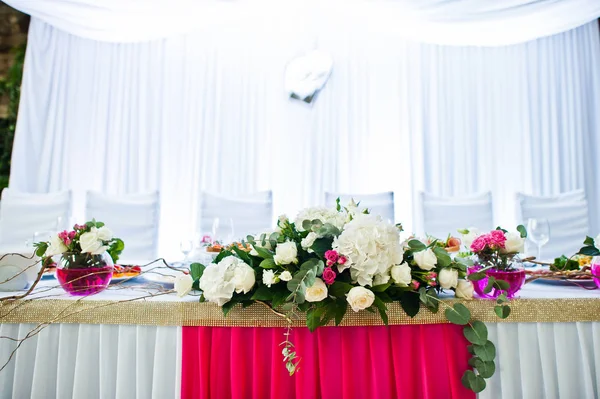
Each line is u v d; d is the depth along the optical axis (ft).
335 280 2.81
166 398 3.01
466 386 2.88
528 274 4.01
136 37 11.43
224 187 11.84
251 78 11.94
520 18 11.27
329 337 2.98
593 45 12.30
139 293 3.34
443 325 3.01
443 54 12.15
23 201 7.96
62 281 3.20
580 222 8.20
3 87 12.43
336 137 11.87
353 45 11.99
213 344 2.99
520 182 12.13
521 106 12.22
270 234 3.11
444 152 12.03
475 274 2.96
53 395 3.05
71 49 11.87
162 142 11.93
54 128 11.71
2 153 12.42
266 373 2.98
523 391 3.01
